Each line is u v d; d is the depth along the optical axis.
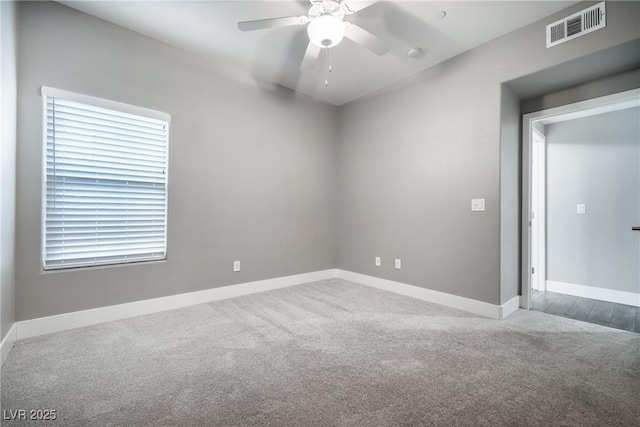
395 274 3.70
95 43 2.54
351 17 2.50
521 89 2.92
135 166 2.80
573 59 2.35
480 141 2.92
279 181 3.85
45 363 1.92
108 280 2.64
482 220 2.90
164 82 2.92
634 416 1.46
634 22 2.07
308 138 4.14
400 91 3.67
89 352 2.08
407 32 2.71
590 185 3.64
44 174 2.36
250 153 3.57
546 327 2.59
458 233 3.09
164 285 2.95
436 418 1.44
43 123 2.33
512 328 2.56
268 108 3.72
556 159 3.89
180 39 2.86
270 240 3.77
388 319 2.76
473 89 2.97
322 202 4.32
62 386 1.68
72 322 2.47
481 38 2.80
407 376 1.80
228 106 3.37
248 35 2.80
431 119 3.34
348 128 4.36
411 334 2.42
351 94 4.11
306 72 3.51
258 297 3.43
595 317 2.88
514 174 3.05
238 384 1.72
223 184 3.34
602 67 2.47
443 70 3.23
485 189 2.88
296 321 2.69
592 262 3.60
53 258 2.42
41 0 2.31
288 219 3.95
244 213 3.53
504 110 2.85
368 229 4.05
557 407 1.52
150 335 2.37
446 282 3.18
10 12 2.03
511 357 2.04
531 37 2.57
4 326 1.99
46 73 2.32
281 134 3.86
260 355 2.06
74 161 2.49
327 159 4.38
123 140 2.73
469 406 1.53
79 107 2.50
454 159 3.12
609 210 3.50
